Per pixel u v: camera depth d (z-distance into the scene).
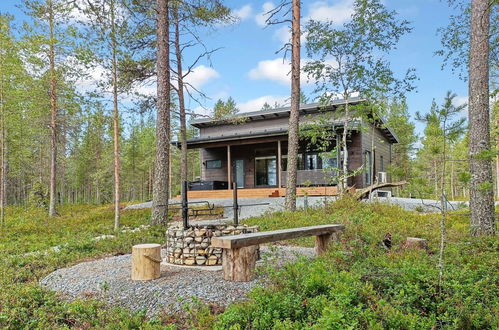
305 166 18.20
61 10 13.08
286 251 6.84
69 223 13.62
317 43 13.06
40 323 3.97
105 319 3.99
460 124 4.55
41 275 6.06
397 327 3.04
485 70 7.44
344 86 13.48
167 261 6.32
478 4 7.52
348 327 2.71
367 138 18.02
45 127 17.38
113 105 12.46
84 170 33.97
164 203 10.80
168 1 12.27
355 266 4.76
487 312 3.30
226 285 4.65
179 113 14.64
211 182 18.73
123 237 9.02
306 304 3.51
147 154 34.31
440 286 3.83
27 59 14.55
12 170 24.00
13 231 11.82
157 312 4.02
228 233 6.11
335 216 9.54
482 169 7.28
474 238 6.75
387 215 9.82
